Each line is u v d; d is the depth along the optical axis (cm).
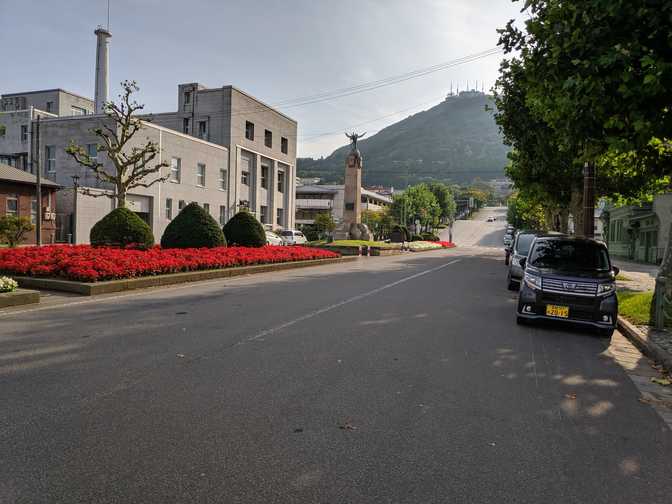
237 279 1441
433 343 680
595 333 827
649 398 490
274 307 924
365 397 450
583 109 651
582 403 464
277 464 317
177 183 3350
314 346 631
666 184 1623
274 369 525
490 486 301
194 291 1129
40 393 432
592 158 730
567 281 808
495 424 400
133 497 274
